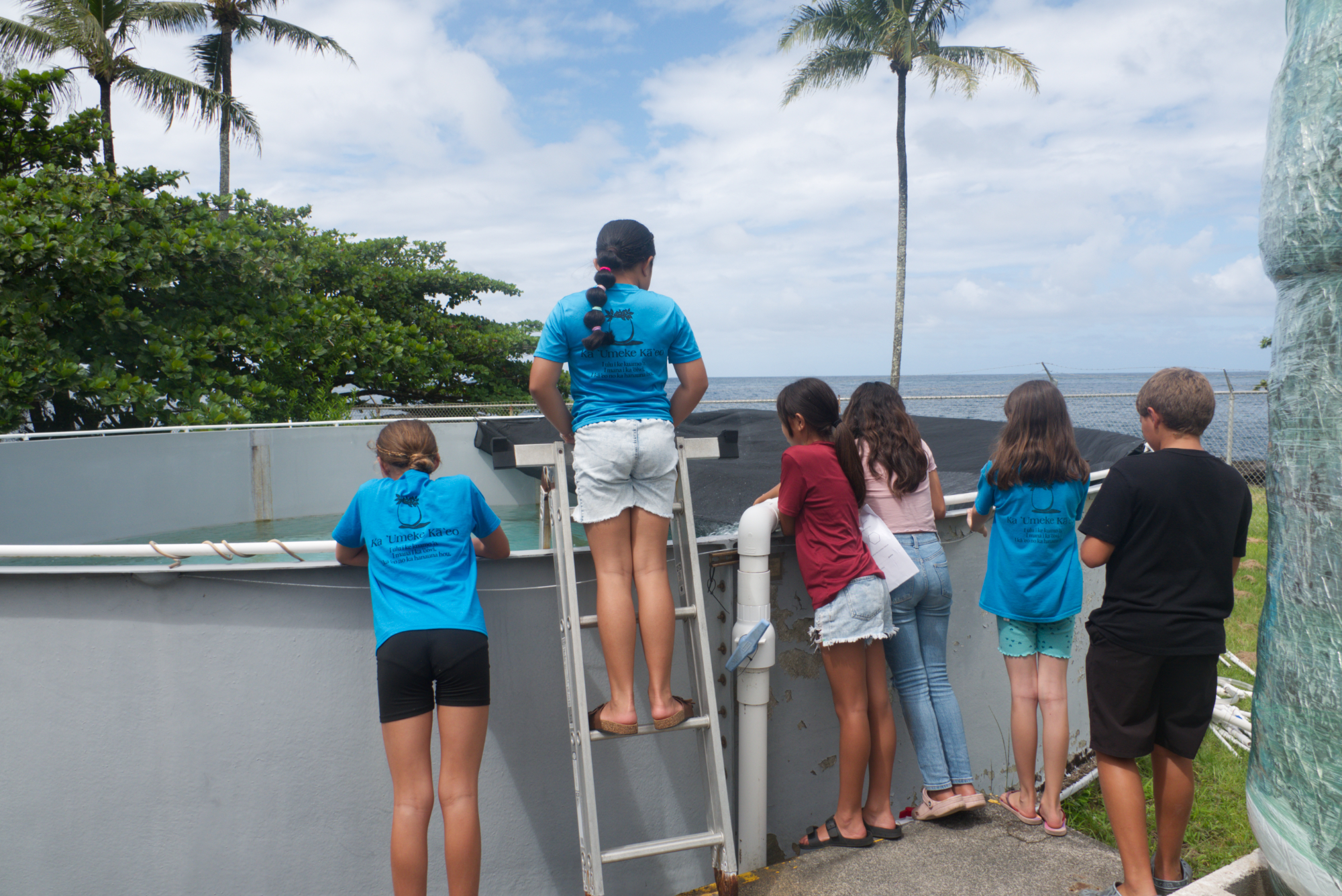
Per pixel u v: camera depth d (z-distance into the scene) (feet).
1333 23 5.02
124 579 7.95
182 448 22.27
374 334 46.29
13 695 7.94
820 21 74.28
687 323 8.25
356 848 8.61
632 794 9.37
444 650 7.29
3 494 18.35
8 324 29.91
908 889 8.55
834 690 9.23
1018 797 10.18
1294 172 5.22
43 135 39.01
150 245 33.19
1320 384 5.22
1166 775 8.02
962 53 73.61
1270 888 6.17
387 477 8.05
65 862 8.15
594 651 9.05
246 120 69.15
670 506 8.11
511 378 60.54
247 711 8.23
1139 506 7.53
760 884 8.75
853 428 9.63
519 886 9.04
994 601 9.91
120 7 61.82
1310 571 5.28
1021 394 9.49
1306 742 5.28
